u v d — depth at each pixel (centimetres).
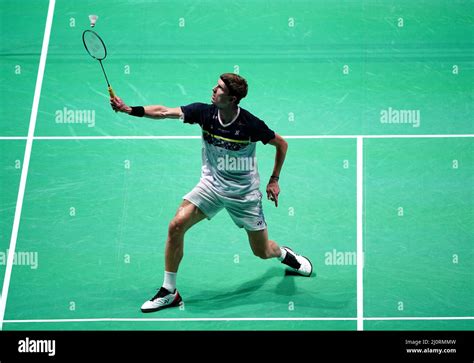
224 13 1505
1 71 1394
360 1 1523
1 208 1184
